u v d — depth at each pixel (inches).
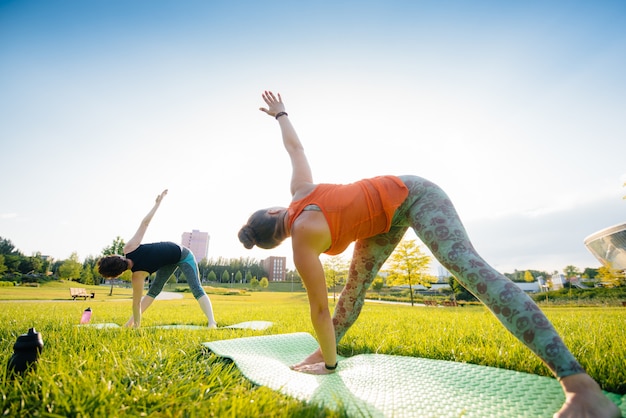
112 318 222.2
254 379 58.8
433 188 66.3
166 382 54.6
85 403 43.6
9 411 43.1
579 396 40.5
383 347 95.0
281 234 69.4
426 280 868.6
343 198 62.6
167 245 156.2
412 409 46.8
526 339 46.5
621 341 86.3
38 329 128.2
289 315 259.6
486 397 51.1
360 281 79.6
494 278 51.6
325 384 57.2
